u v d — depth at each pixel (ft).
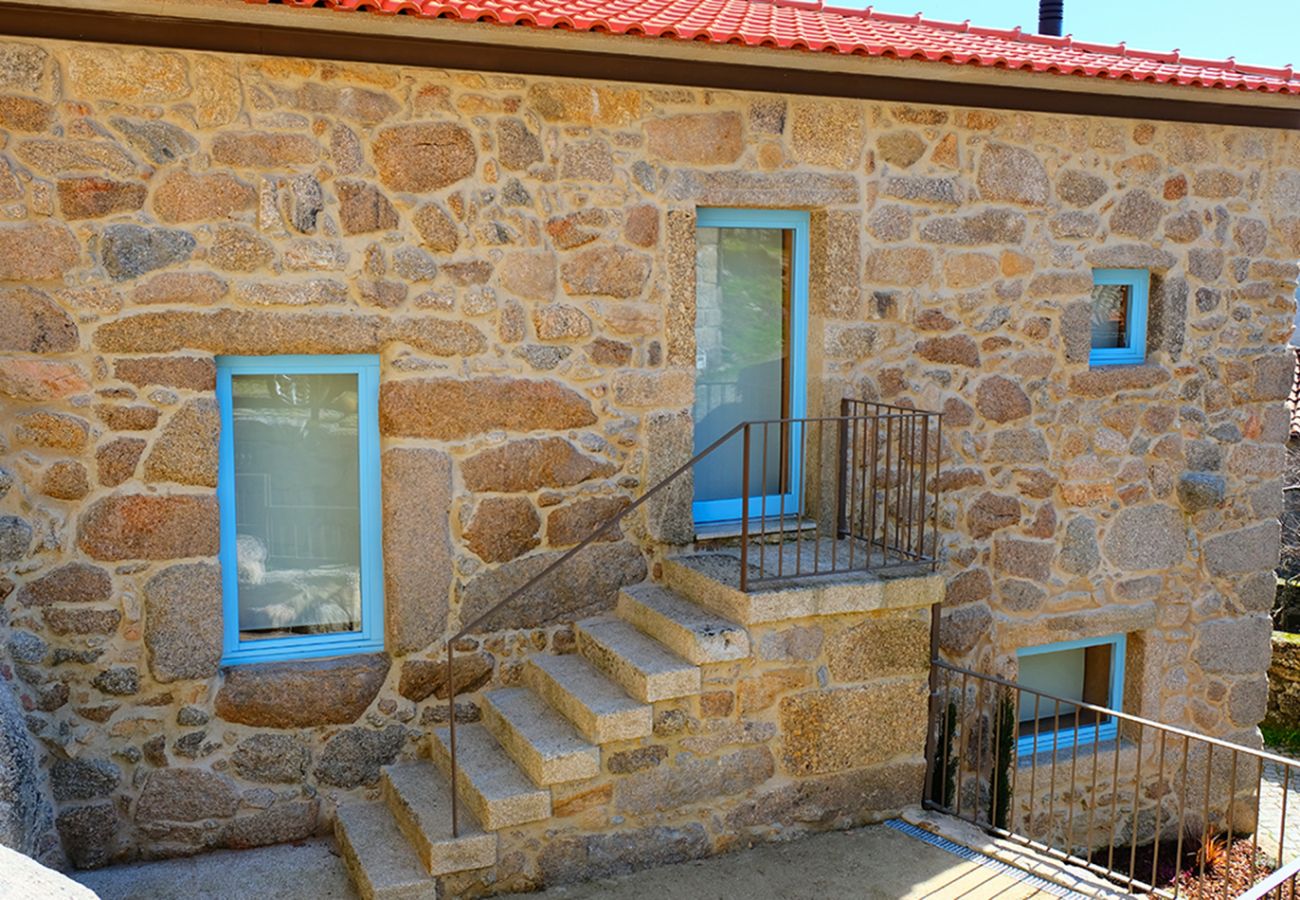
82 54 13.38
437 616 15.61
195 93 13.84
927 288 18.01
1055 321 18.94
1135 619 20.11
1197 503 19.94
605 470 16.39
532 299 15.66
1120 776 20.24
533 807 14.06
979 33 21.30
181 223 13.93
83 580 13.96
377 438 15.52
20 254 13.38
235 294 14.21
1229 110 19.42
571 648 16.57
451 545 15.60
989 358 18.58
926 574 16.06
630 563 16.78
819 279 17.56
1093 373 19.30
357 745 15.39
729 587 15.31
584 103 15.61
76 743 14.06
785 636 15.26
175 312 13.98
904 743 16.33
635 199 16.07
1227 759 21.29
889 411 16.75
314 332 14.58
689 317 16.60
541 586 16.24
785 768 15.61
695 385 17.48
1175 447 20.10
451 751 13.83
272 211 14.26
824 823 15.99
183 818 14.64
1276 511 21.08
